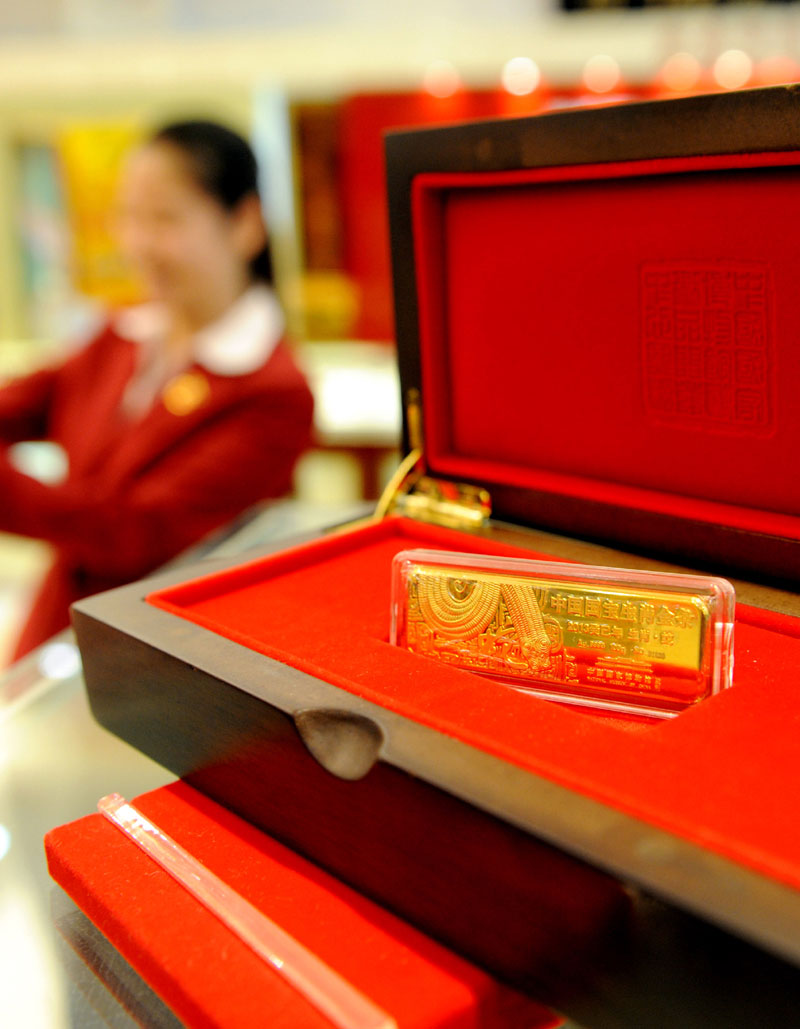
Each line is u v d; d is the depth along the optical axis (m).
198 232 1.13
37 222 1.83
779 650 0.42
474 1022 0.31
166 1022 0.35
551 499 0.55
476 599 0.43
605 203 0.49
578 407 0.54
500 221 0.54
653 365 0.50
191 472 1.09
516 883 0.30
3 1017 0.36
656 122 0.44
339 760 0.35
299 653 0.43
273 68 1.67
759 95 0.41
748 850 0.28
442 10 1.60
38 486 1.08
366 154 1.67
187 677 0.41
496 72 1.59
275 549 0.55
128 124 1.75
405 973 0.32
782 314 0.45
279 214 1.73
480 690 0.38
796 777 0.32
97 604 0.48
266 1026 0.30
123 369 1.21
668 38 1.49
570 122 0.47
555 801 0.30
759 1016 0.25
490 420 0.59
